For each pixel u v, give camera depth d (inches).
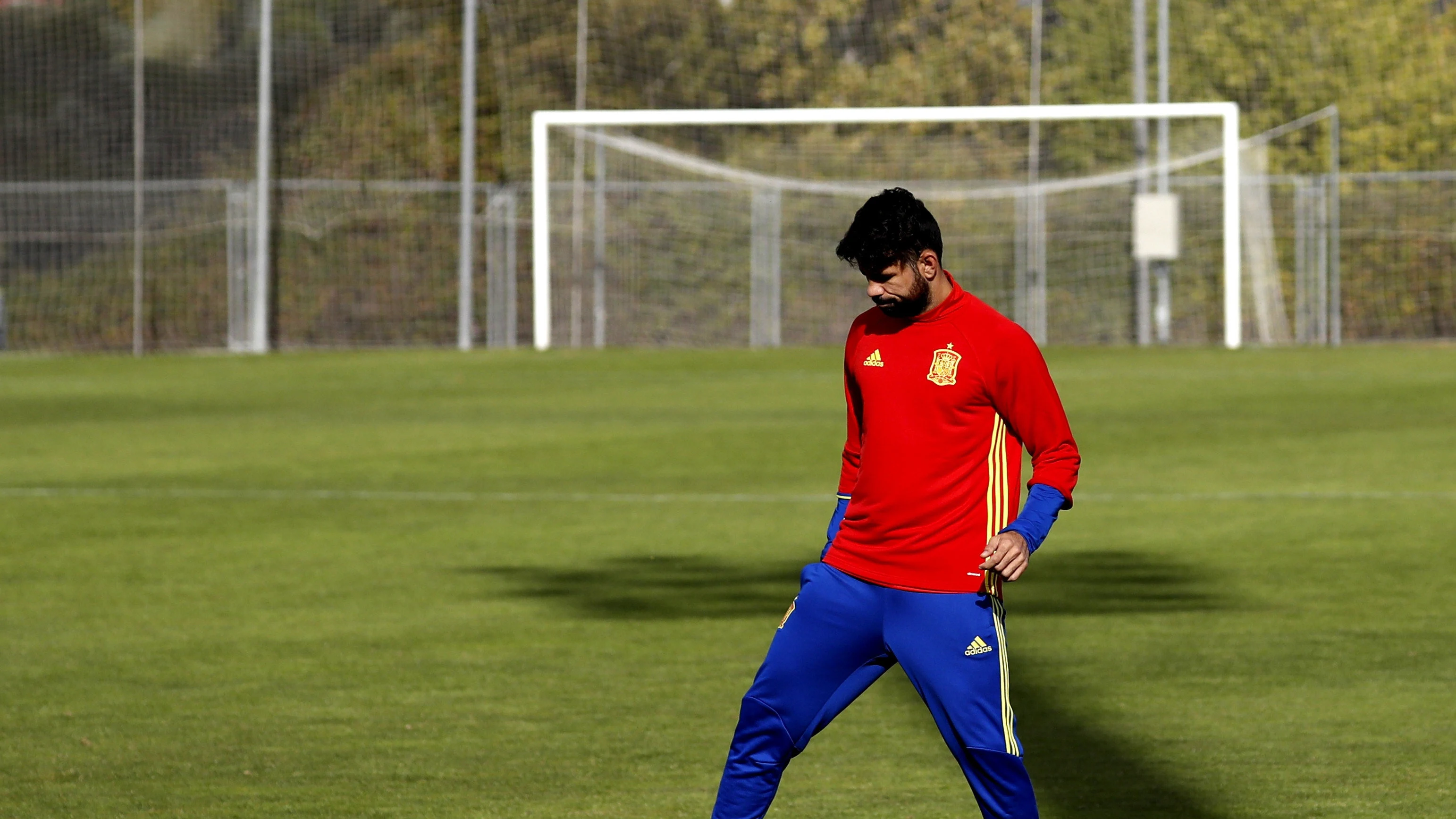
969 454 514.6
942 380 511.5
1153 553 1226.6
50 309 4030.5
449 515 1429.6
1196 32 4001.0
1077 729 762.2
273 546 1288.1
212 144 4234.7
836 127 4099.4
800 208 3964.1
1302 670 871.7
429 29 4124.0
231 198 3693.4
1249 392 2390.5
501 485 1600.6
